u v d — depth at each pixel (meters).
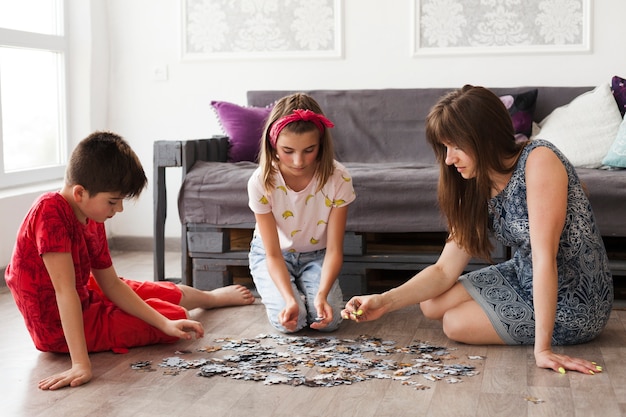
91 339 2.50
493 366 2.31
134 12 4.48
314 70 4.31
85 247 2.43
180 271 3.94
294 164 2.60
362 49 4.24
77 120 4.46
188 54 4.43
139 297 2.57
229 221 3.31
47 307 2.43
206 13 4.39
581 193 2.41
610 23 3.98
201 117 4.47
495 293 2.52
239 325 2.83
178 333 2.50
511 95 3.85
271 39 4.34
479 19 4.11
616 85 3.73
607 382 2.15
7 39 3.93
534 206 2.26
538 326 2.29
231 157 3.88
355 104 4.05
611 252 3.34
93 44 4.40
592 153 3.55
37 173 4.20
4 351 2.58
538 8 4.04
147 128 4.54
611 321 2.80
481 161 2.30
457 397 2.07
